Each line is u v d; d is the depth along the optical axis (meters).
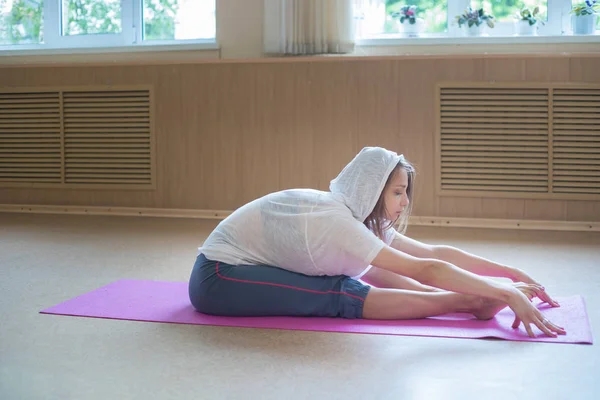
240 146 4.07
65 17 4.56
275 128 4.02
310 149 3.99
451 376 1.38
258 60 4.01
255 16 4.14
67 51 4.41
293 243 1.80
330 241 1.76
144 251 2.94
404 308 1.79
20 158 4.44
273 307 1.82
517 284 1.90
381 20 4.21
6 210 4.44
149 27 4.44
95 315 1.87
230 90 4.07
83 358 1.51
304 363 1.47
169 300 2.04
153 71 4.18
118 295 2.10
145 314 1.88
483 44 3.94
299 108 3.98
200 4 4.36
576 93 3.70
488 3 4.13
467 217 3.82
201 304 1.86
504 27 4.11
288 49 4.03
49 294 2.15
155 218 4.09
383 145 3.89
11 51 4.49
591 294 2.12
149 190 4.23
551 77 3.72
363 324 1.76
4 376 1.41
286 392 1.30
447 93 3.82
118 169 4.29
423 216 3.85
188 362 1.48
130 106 4.24
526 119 3.75
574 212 3.73
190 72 4.12
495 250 2.98
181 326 1.76
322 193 1.87
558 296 2.09
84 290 2.21
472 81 3.78
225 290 1.82
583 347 1.56
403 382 1.35
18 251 2.94
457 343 1.60
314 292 1.82
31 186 4.42
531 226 3.73
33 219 4.02
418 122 3.85
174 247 3.04
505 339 1.62
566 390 1.30
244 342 1.62
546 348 1.56
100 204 4.32
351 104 3.92
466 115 3.80
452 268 1.70
